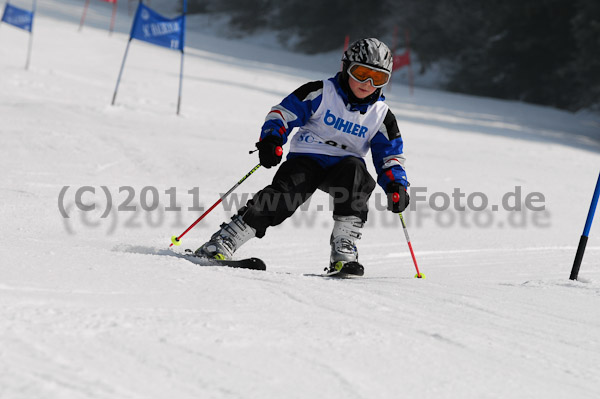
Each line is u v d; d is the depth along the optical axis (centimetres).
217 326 429
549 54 7338
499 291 673
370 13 9638
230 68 5250
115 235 1045
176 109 2880
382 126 814
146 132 2123
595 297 668
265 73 5256
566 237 1345
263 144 763
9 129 1836
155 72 4219
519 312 590
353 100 789
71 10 8256
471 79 7788
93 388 302
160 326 411
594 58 6153
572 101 7119
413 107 4722
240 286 578
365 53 762
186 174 1619
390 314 538
